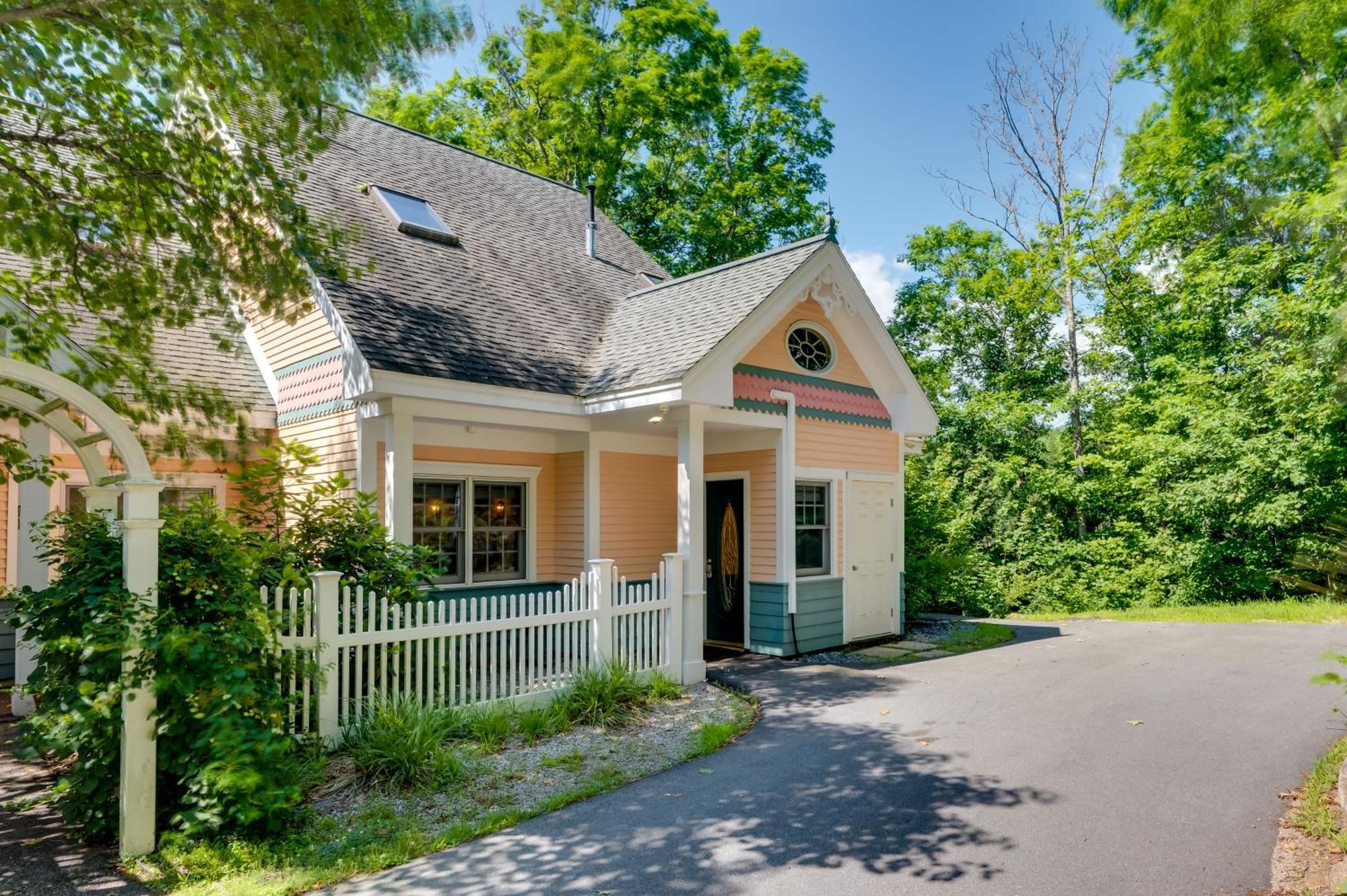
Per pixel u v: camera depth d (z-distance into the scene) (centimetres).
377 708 643
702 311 1027
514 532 1110
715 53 2403
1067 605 1777
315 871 439
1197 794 527
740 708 788
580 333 1108
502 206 1400
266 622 525
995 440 2030
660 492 1195
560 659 787
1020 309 2286
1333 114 554
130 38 553
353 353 838
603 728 713
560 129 2291
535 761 623
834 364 1175
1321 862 425
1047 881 413
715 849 461
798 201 2678
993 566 1858
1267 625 1260
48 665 518
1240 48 609
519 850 466
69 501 965
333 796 546
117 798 484
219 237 695
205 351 1098
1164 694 798
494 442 1068
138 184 625
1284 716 704
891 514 1285
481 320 997
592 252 1426
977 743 650
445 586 1012
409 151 1387
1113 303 2105
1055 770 579
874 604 1235
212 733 468
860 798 534
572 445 1122
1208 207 1800
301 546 700
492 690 730
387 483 857
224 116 649
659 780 582
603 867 440
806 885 415
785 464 1084
